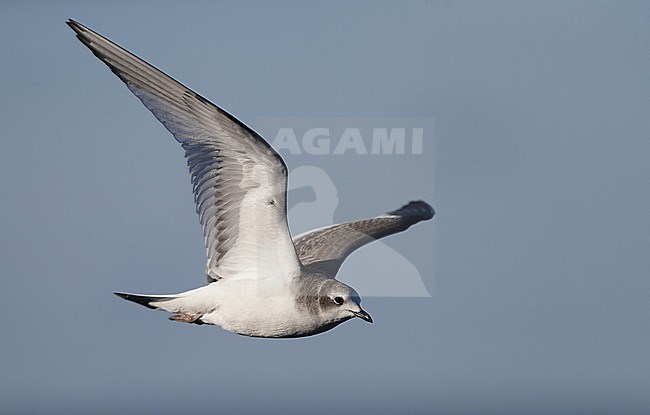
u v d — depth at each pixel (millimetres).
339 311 11000
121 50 10516
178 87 10289
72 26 10539
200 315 11094
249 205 10750
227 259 11062
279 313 10930
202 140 10516
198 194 10766
